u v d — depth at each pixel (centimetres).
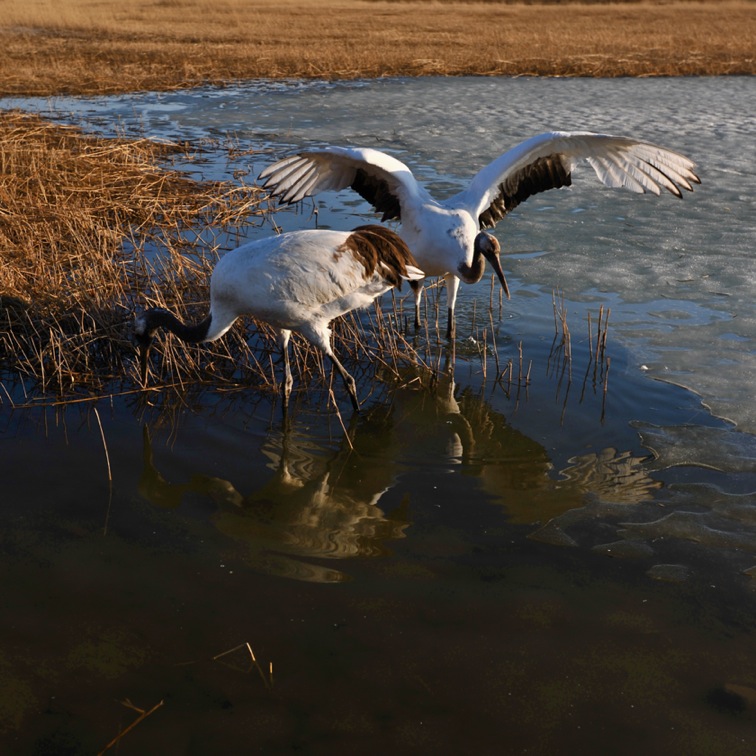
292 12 3834
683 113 1529
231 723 306
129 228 862
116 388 582
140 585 377
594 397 575
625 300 734
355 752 295
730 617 367
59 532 414
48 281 679
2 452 489
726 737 304
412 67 2142
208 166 1166
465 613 364
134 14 3453
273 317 542
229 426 536
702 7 4394
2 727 301
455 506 452
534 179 670
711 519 441
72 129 1352
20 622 351
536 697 320
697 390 581
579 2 4762
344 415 558
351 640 346
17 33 2744
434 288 775
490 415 555
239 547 409
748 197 1021
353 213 969
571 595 379
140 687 320
